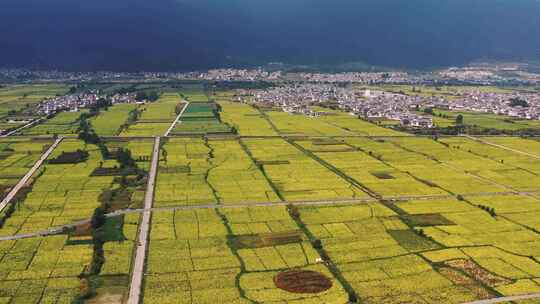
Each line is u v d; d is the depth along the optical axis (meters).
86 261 183.38
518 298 162.50
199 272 176.25
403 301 159.38
